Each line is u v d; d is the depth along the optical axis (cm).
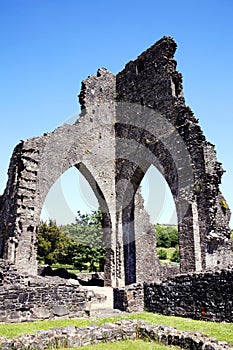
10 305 880
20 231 1526
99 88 2075
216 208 1397
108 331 702
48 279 997
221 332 757
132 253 1892
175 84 1728
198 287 943
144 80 1905
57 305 948
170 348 642
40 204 1655
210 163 1443
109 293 1578
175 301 994
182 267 1406
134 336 723
